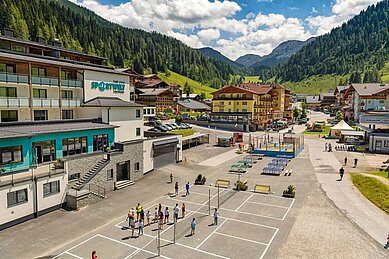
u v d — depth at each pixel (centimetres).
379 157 5741
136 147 4175
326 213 2977
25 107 3712
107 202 3316
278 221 2803
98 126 3947
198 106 14225
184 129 8538
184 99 15738
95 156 3597
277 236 2502
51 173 2994
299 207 3152
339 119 11938
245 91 10100
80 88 4353
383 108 8538
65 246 2336
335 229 2617
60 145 3459
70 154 3591
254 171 4775
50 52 4697
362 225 2694
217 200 3406
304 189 3769
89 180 3388
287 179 4259
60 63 4034
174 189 3812
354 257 2169
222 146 7094
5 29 4516
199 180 4053
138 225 2675
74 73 4434
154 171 4638
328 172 4619
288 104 15625
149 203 3303
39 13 18325
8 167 2902
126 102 4728
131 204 3266
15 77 3619
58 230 2611
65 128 3578
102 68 4978
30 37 16138
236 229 2644
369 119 6116
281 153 6066
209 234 2548
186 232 2591
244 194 3616
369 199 3356
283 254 2217
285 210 3075
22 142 3034
